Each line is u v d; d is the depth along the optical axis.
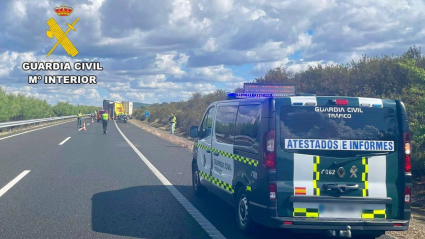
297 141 5.75
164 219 7.27
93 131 34.34
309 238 6.55
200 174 8.96
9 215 7.31
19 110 44.72
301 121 5.79
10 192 9.23
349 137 5.80
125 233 6.40
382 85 17.05
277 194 5.66
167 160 15.59
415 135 9.83
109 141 24.02
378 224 5.70
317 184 5.71
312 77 22.22
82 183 10.46
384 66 17.47
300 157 5.72
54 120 58.22
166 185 10.48
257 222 5.89
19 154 16.44
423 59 17.22
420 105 10.20
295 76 24.02
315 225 5.63
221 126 7.77
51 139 24.45
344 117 5.83
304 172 5.72
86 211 7.70
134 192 9.53
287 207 5.68
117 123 58.41
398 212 5.83
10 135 27.50
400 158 5.87
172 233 6.45
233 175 6.91
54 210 7.72
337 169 5.74
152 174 12.16
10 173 11.79
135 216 7.42
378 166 5.81
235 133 6.97
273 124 5.77
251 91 9.24
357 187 5.75
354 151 5.80
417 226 7.38
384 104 5.90
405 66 10.55
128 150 18.98
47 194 9.09
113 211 7.75
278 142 5.74
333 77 20.05
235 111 7.13
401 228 5.75
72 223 6.89
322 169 5.73
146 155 17.08
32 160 14.63
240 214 6.61
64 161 14.49
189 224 6.98
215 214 7.68
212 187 8.05
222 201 8.80
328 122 5.80
